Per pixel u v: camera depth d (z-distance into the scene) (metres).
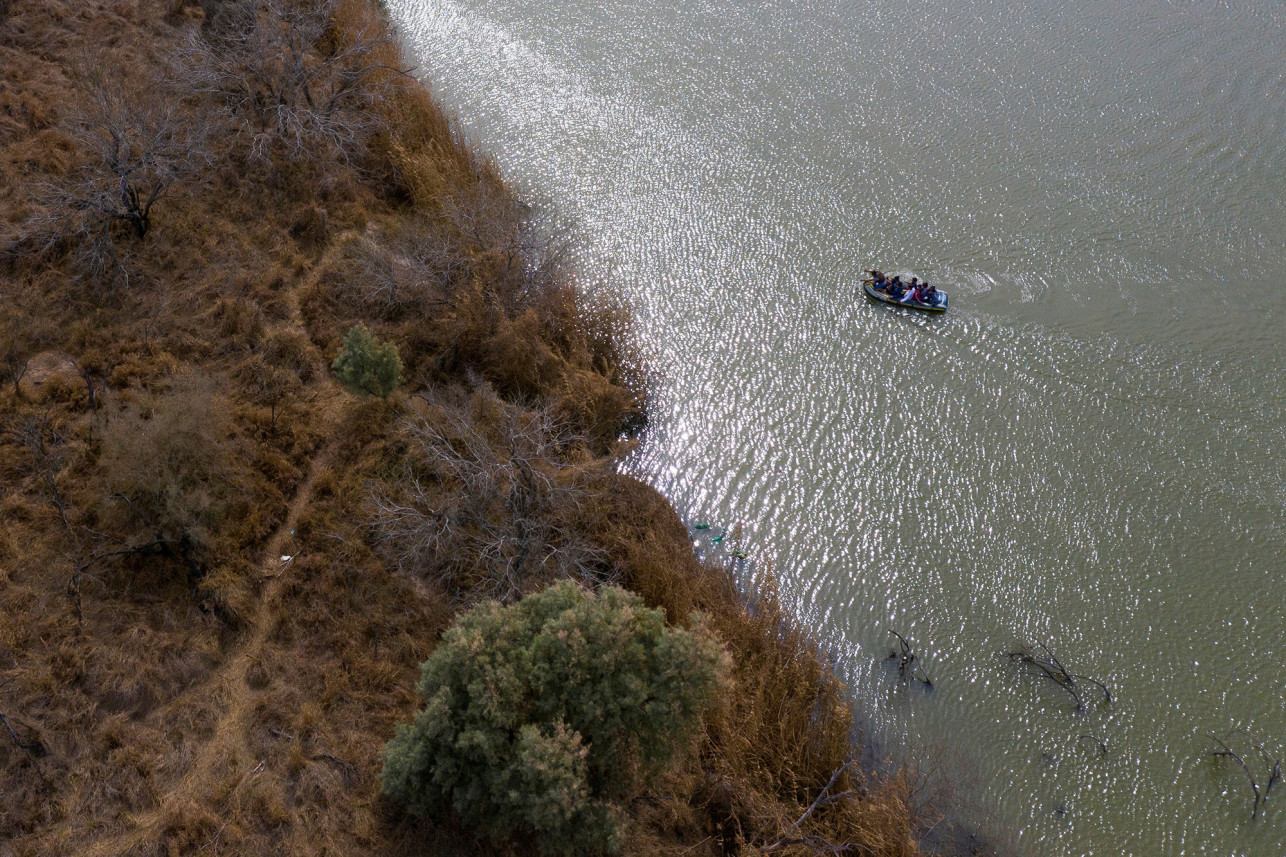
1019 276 26.92
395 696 17.03
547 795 13.95
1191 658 19.20
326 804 15.52
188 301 23.20
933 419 23.75
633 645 15.31
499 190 28.61
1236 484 22.06
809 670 18.11
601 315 25.42
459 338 23.36
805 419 23.89
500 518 19.69
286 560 18.80
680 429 23.72
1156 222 28.20
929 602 20.31
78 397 20.52
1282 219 28.03
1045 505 21.92
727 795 16.42
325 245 25.69
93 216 23.66
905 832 15.66
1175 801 17.25
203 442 19.20
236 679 17.06
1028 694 18.75
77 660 16.45
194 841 14.77
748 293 26.98
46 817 14.86
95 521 18.55
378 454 20.89
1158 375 24.28
